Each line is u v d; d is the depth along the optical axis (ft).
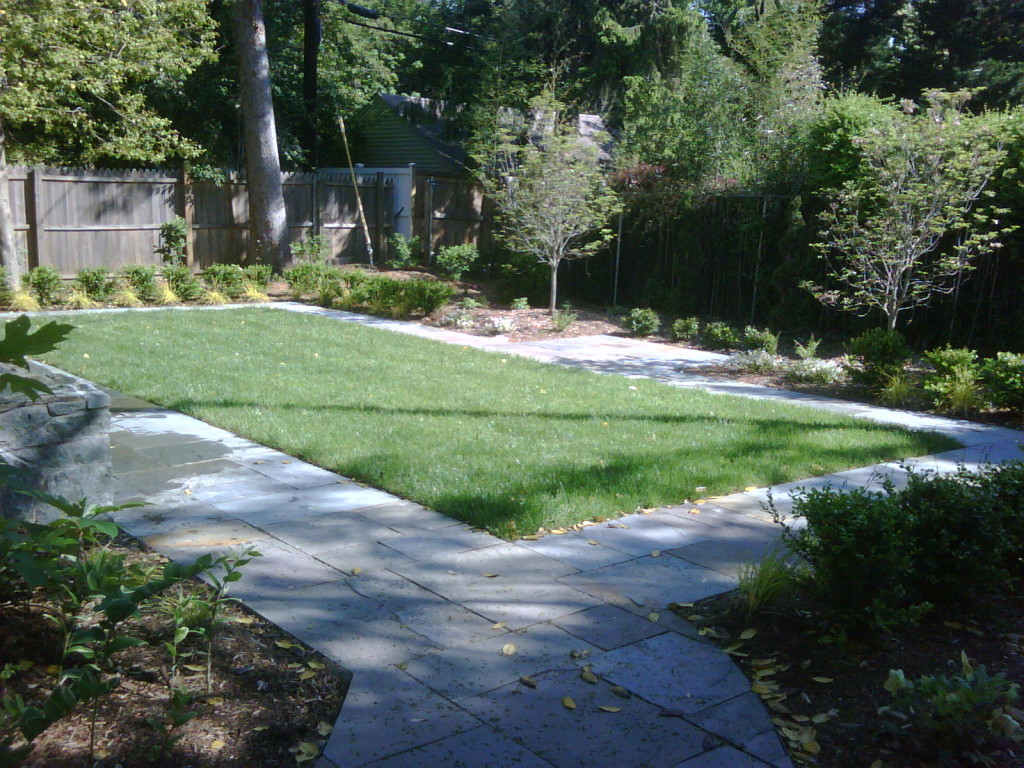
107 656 9.23
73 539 11.04
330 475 18.88
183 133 65.67
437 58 88.53
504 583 13.50
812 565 12.82
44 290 44.19
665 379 31.96
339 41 82.23
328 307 48.26
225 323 40.01
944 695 8.97
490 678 10.60
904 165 31.94
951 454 22.38
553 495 17.21
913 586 12.76
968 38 76.69
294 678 10.44
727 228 47.50
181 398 24.98
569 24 74.79
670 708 10.03
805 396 29.94
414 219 64.03
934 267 34.71
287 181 59.00
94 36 47.42
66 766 8.42
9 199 45.93
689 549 15.15
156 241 53.98
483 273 61.67
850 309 35.40
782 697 10.31
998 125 34.76
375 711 9.77
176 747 8.85
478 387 27.76
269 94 54.95
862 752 9.25
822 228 42.37
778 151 47.91
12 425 14.26
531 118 62.44
